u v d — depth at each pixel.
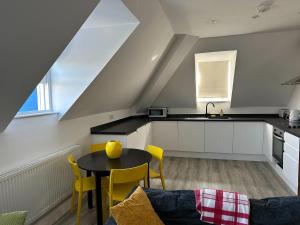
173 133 5.14
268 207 1.59
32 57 1.57
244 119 4.73
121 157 2.64
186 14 2.83
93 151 3.17
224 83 5.22
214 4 2.53
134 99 5.06
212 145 4.93
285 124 3.87
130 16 2.24
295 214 1.53
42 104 2.70
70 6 1.45
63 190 2.74
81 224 2.53
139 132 4.15
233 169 4.29
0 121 1.88
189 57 4.45
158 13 2.63
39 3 1.25
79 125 3.30
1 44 1.30
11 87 1.64
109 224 1.46
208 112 5.54
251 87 4.76
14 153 2.16
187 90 5.13
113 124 4.41
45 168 2.43
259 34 3.80
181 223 1.65
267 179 3.77
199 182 3.70
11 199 1.99
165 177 3.94
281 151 3.60
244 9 2.70
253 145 4.71
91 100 3.13
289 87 4.63
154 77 4.67
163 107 5.61
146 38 2.91
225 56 4.76
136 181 2.29
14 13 1.19
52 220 2.58
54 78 2.77
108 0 1.89
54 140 2.75
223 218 1.57
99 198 2.30
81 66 2.69
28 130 2.33
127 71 3.32
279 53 4.05
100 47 2.60
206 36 3.95
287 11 2.79
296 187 3.01
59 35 1.60
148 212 1.55
